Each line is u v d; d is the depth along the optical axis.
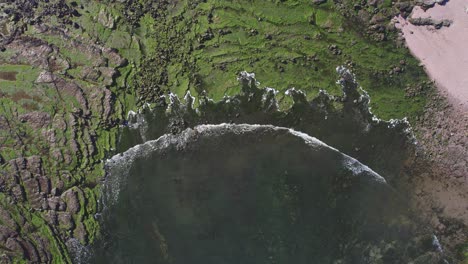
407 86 36.22
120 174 37.34
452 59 35.94
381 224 34.09
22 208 36.22
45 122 37.78
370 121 36.06
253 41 38.06
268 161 36.03
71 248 36.03
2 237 35.25
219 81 37.88
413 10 36.84
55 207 36.53
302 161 35.78
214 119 37.38
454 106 35.38
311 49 37.44
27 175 36.78
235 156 36.47
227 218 34.97
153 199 36.34
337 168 35.44
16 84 38.19
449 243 33.69
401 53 36.66
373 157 35.47
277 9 38.16
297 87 37.06
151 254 34.97
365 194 34.75
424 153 35.19
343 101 36.50
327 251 33.66
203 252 34.34
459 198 34.31
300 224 34.31
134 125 38.16
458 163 34.69
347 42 37.19
